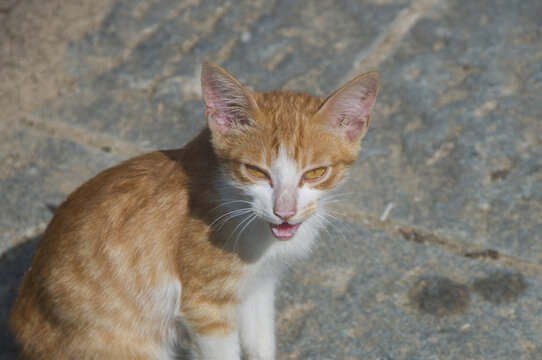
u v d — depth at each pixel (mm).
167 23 8742
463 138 6934
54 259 4707
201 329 4711
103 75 8031
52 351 4785
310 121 4348
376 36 8328
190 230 4465
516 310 5352
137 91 7812
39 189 6711
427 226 6125
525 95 7383
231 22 8719
